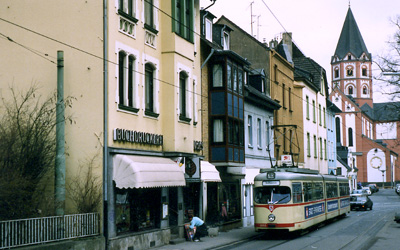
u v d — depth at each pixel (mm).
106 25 18828
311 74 55125
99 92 18672
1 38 20109
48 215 16766
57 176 17438
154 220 22000
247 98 33125
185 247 21109
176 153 22125
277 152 41062
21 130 17641
